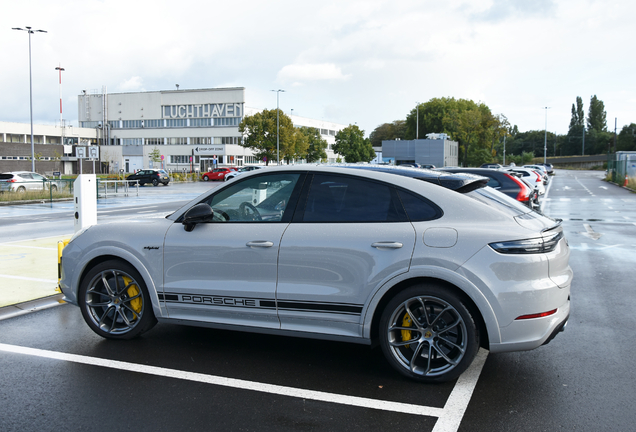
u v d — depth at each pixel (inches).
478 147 3607.3
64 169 3029.0
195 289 159.3
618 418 120.5
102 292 177.9
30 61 1467.8
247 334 186.4
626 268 316.8
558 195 1083.9
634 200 924.6
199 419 120.2
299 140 2972.4
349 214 147.3
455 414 122.2
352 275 141.9
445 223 138.1
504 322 130.2
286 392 135.3
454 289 135.6
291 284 148.6
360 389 137.1
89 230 177.9
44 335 184.4
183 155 3440.0
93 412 124.0
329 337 146.6
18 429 115.3
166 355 163.6
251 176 162.2
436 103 4141.2
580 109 6451.8
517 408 125.5
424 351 142.2
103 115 3673.7
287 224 152.1
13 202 932.0
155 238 165.8
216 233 158.2
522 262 130.3
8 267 309.0
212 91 3435.0
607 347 172.6
